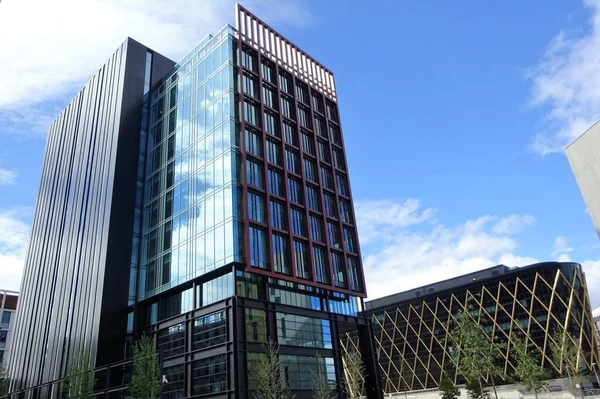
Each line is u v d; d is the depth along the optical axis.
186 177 59.59
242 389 43.88
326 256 60.47
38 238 84.19
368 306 145.38
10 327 111.75
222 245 50.25
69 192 77.50
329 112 74.94
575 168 36.53
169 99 68.81
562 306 107.25
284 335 50.44
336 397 51.72
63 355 60.34
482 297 119.31
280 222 56.03
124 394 53.12
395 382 130.12
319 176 65.31
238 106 58.03
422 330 128.50
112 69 76.62
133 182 65.75
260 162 57.25
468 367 49.62
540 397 93.06
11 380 71.12
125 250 60.97
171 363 51.00
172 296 55.69
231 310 46.53
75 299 62.91
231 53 60.44
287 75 68.94
